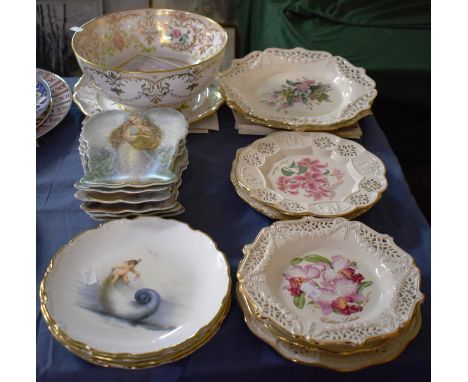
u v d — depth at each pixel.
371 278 0.69
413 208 0.84
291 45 1.82
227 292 0.63
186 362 0.60
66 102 1.01
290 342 0.59
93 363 0.58
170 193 0.75
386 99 1.71
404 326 0.60
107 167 0.76
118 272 0.68
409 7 1.86
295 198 0.81
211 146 0.96
